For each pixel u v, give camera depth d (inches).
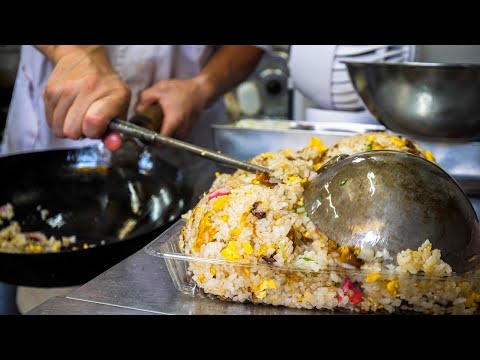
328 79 63.7
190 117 65.2
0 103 92.2
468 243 29.9
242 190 33.0
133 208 56.3
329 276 29.7
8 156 56.4
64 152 59.5
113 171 59.3
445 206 29.6
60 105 55.1
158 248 33.7
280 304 30.8
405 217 29.2
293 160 39.4
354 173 30.8
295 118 102.7
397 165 30.6
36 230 54.2
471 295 29.6
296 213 31.5
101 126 50.3
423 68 42.8
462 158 52.3
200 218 32.9
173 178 56.1
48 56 65.0
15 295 51.1
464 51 65.2
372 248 29.2
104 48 66.8
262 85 104.0
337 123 63.6
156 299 31.2
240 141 58.7
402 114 46.5
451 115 44.5
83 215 56.3
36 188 57.0
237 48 73.7
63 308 29.7
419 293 29.1
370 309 29.8
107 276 33.9
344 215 30.0
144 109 59.8
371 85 47.8
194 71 76.2
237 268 30.4
